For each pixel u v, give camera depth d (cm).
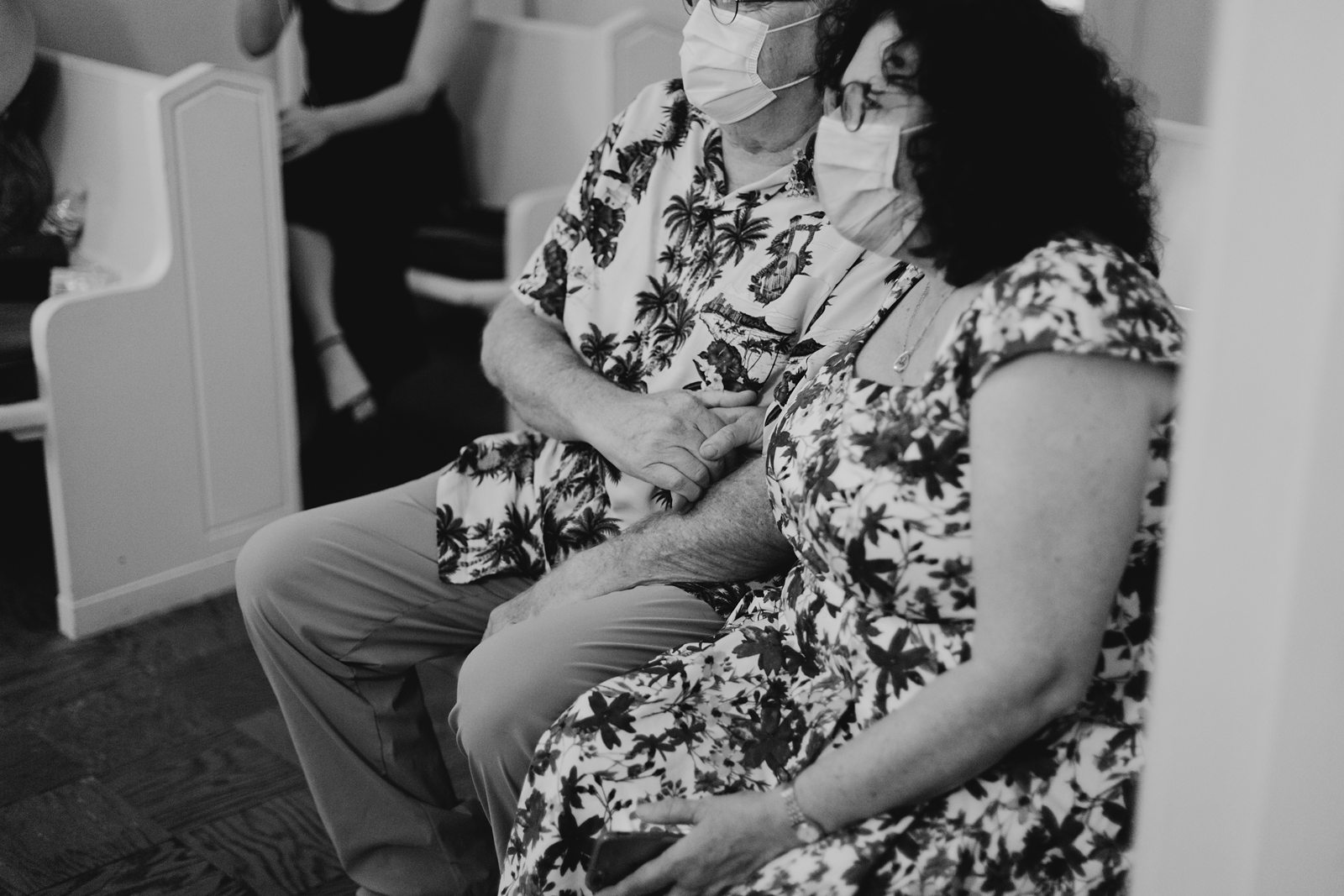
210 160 260
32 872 191
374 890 178
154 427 262
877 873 113
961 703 107
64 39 295
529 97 344
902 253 122
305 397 336
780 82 152
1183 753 93
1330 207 81
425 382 390
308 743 175
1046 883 114
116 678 246
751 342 159
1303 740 91
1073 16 118
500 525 177
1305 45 80
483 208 357
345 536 172
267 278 275
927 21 112
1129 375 105
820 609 129
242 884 189
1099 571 105
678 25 329
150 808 207
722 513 153
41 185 282
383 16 333
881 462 117
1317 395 84
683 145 170
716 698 133
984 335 109
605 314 174
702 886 119
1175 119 241
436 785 180
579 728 129
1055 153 112
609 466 169
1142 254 121
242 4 322
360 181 328
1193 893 95
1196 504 89
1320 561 87
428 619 175
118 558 262
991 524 106
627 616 150
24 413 243
